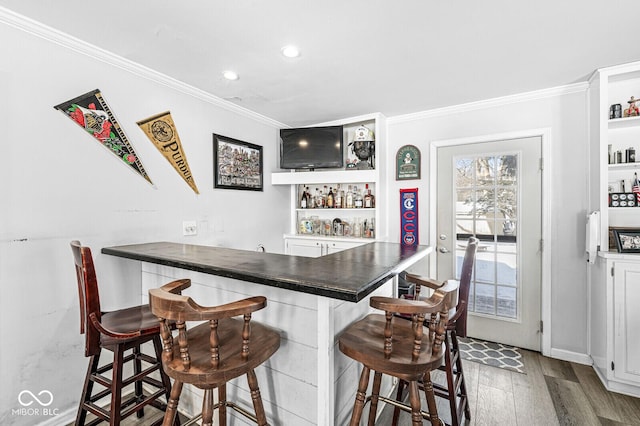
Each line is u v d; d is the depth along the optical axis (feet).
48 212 5.59
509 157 9.10
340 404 4.51
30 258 5.37
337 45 6.13
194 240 8.38
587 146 7.94
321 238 11.26
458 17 5.19
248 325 3.63
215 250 6.13
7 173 5.11
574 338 8.20
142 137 7.13
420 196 10.43
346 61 6.79
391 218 10.94
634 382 6.56
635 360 6.57
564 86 8.16
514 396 6.71
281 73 7.38
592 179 7.70
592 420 5.94
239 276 4.16
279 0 4.75
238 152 9.83
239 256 5.43
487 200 9.45
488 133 9.29
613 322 6.81
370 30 5.59
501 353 8.70
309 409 4.28
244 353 3.66
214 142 8.95
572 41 5.96
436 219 10.22
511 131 8.96
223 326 4.64
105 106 6.43
